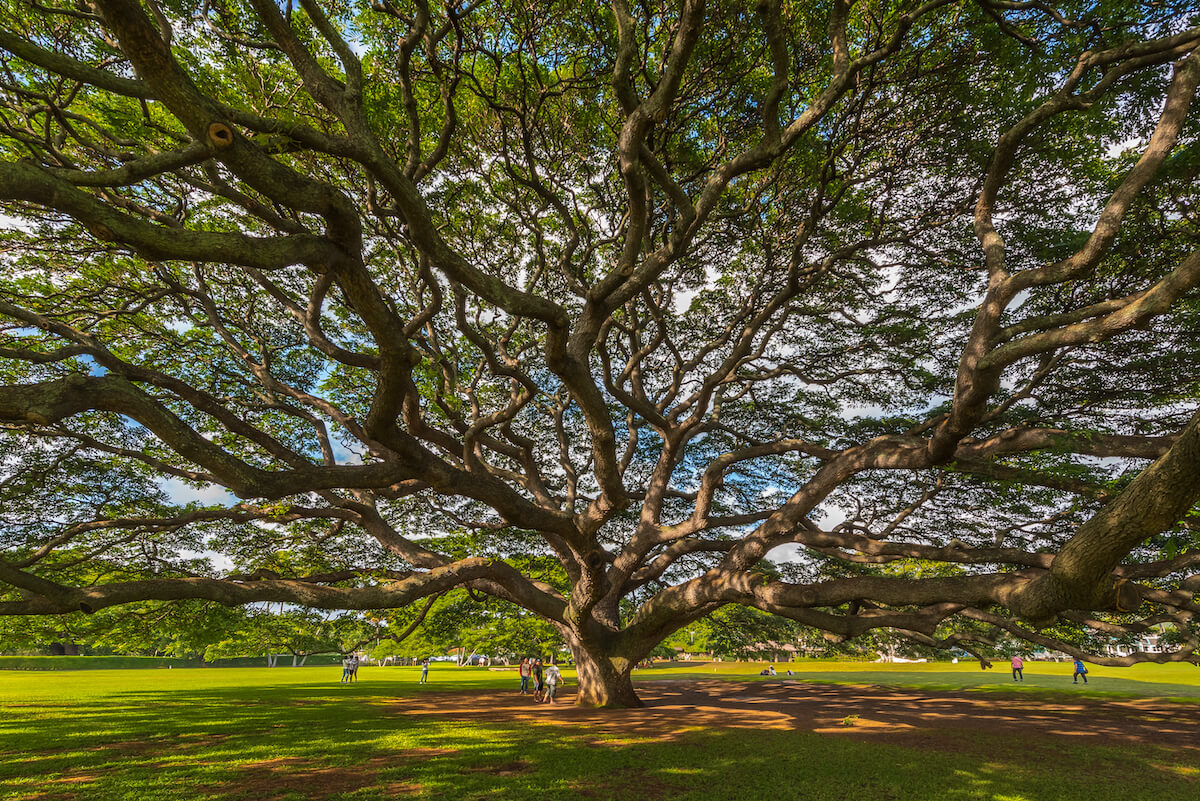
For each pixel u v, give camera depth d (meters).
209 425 16.41
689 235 8.19
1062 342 7.39
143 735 12.57
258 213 7.83
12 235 11.58
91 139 9.91
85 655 55.12
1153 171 7.62
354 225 5.48
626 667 16.25
